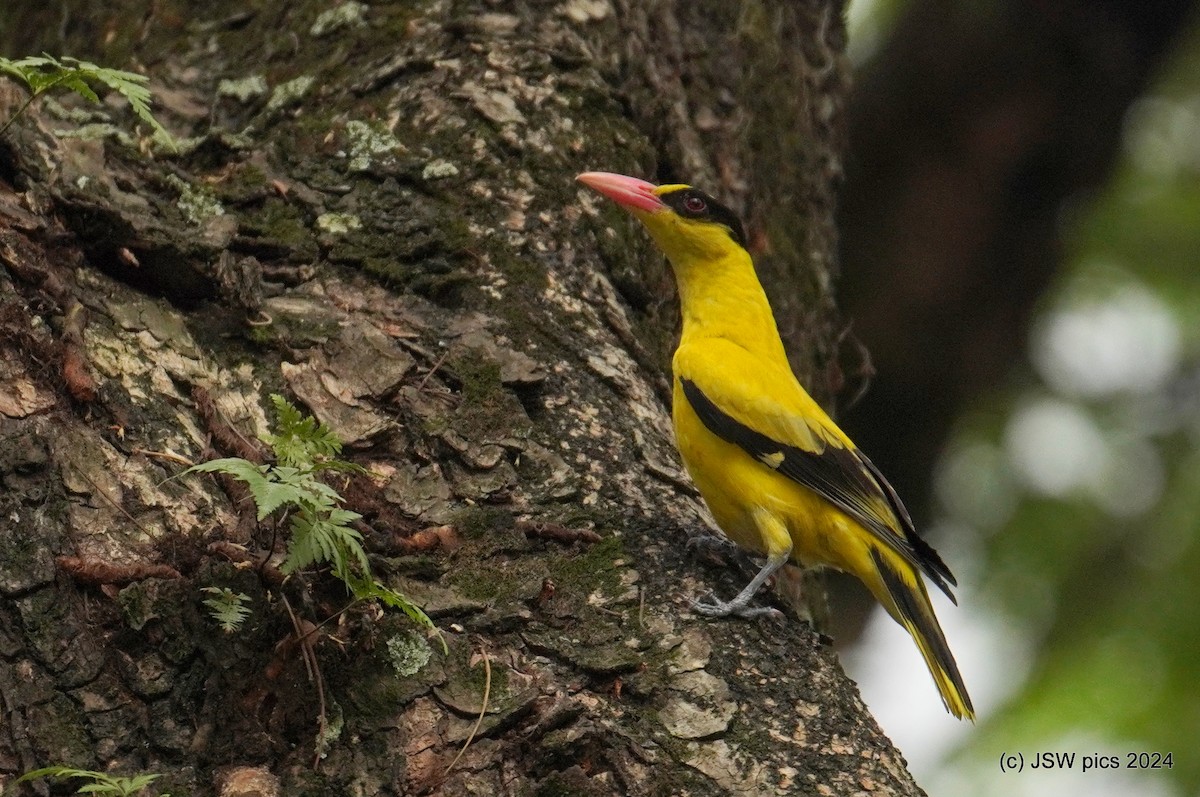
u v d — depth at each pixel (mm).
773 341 11078
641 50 12727
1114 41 17078
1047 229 17812
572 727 7730
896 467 18359
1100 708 18500
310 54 12219
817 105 14789
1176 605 18922
